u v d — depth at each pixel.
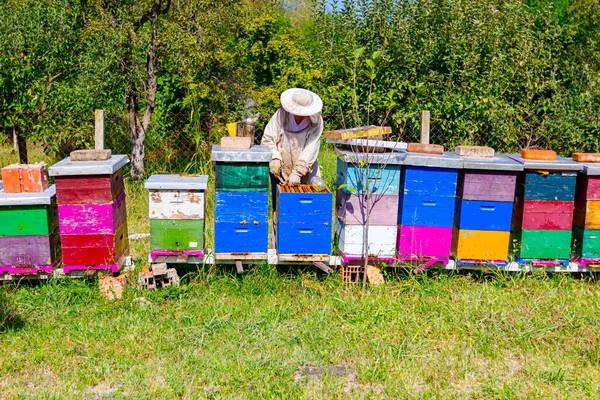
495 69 8.29
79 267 4.61
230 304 4.54
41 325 4.19
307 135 5.34
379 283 4.87
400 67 8.56
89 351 3.85
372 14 8.75
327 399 3.35
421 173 4.71
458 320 4.32
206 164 8.17
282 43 9.61
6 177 4.55
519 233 4.94
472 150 4.88
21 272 4.55
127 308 4.43
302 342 4.02
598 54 10.46
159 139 9.05
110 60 7.35
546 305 4.61
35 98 6.89
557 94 8.65
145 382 3.52
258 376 3.57
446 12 8.70
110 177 4.52
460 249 4.84
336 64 8.66
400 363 3.78
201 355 3.83
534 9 10.87
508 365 3.81
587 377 3.66
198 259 4.77
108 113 8.02
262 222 4.69
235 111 8.88
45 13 7.34
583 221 4.96
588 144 8.51
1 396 3.33
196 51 7.84
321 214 4.69
